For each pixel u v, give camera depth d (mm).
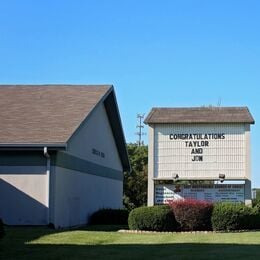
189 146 25109
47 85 28328
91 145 28797
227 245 16047
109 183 33938
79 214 26000
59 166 22500
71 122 23438
